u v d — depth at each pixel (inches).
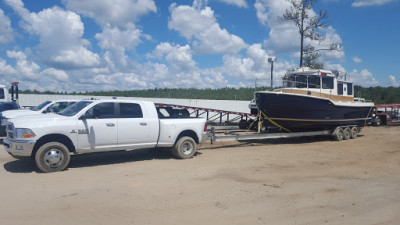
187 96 1519.4
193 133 418.6
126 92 1504.7
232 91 1728.6
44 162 306.0
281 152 477.7
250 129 606.9
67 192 247.6
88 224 185.5
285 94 557.6
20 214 199.9
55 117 324.8
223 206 223.1
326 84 635.5
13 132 309.9
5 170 317.4
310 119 591.8
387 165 389.7
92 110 342.0
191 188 266.2
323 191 268.1
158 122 381.1
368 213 217.5
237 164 374.9
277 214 211.2
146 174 312.3
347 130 664.4
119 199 232.8
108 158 398.3
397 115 1018.7
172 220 195.2
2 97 577.9
